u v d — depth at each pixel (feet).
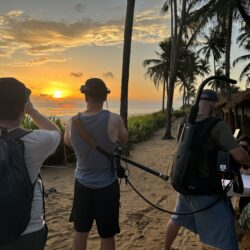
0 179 6.70
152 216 22.06
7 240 6.80
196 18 86.07
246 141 15.01
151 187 30.25
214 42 130.93
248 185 13.70
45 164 40.24
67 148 42.55
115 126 11.46
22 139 7.36
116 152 11.53
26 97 7.59
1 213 6.64
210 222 11.56
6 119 7.43
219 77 11.57
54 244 17.56
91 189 11.46
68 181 32.73
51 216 21.94
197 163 11.24
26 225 6.95
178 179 11.40
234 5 83.05
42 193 7.86
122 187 30.07
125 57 51.08
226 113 80.07
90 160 11.37
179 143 11.66
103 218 11.51
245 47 138.41
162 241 17.94
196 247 16.81
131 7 50.80
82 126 11.30
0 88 7.32
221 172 11.04
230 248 11.31
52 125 8.17
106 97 11.64
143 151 60.49
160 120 145.18
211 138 11.09
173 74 92.32
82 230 11.77
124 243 17.76
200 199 11.43
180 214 12.42
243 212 12.50
